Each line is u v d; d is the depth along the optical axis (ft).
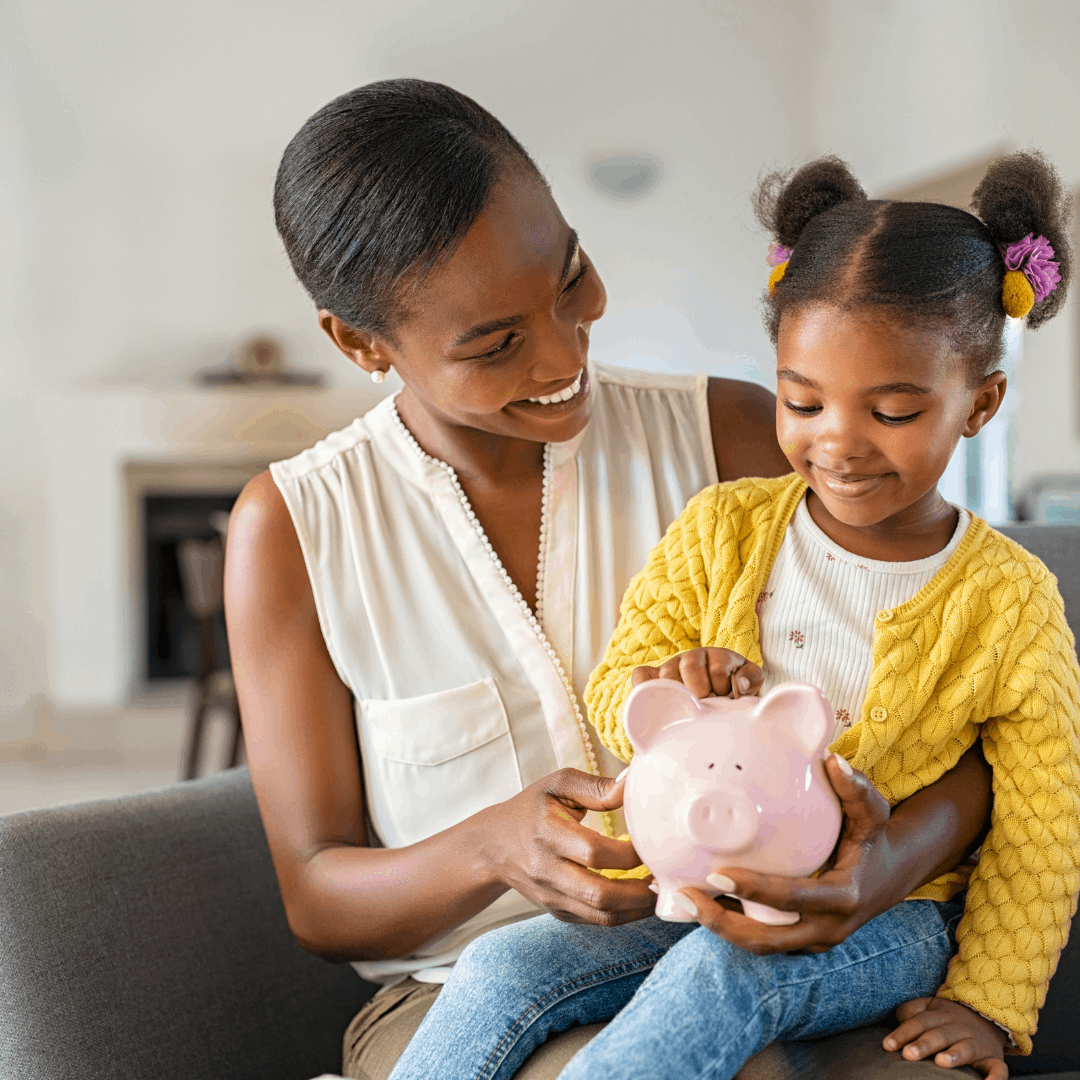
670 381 3.99
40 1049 3.24
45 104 17.89
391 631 3.50
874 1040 2.77
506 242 2.88
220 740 16.29
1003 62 14.14
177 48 18.08
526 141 18.62
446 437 3.57
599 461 3.72
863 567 3.02
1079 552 4.02
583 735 3.49
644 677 2.80
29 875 3.40
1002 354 2.92
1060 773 2.87
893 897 2.61
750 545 3.23
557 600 3.60
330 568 3.52
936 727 2.93
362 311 3.08
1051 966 2.82
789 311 2.82
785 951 2.44
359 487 3.62
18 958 3.29
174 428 18.35
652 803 2.43
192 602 11.01
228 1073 3.60
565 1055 2.74
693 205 18.95
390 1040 3.25
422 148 2.91
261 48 18.24
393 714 3.46
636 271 18.94
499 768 3.48
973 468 15.58
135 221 18.29
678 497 3.79
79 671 18.16
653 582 3.28
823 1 18.51
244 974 3.76
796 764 2.39
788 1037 2.69
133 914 3.56
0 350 17.93
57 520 18.04
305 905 3.39
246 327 18.65
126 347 18.39
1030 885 2.83
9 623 18.07
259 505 3.59
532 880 2.75
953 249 2.73
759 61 18.88
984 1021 2.77
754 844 2.33
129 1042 3.39
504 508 3.64
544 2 18.45
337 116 3.07
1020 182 2.92
